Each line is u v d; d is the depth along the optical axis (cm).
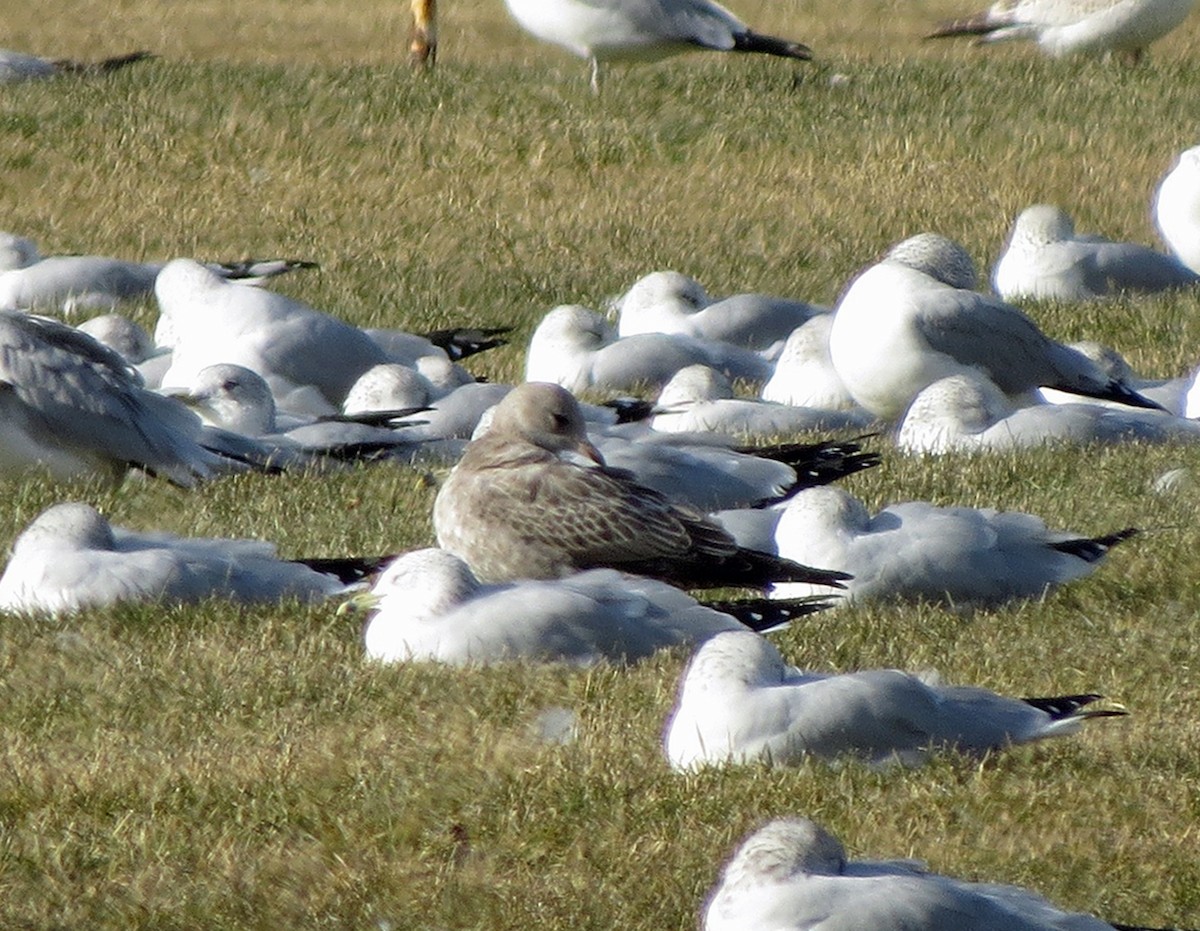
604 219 2438
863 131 2753
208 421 1480
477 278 2205
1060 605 1124
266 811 856
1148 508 1280
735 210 2477
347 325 1702
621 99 2852
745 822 828
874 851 807
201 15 3950
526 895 779
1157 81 2989
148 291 2048
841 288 2197
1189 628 1086
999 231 2394
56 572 1088
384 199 2511
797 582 1102
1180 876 794
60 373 1386
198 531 1272
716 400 1573
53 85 2911
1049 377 1605
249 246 2338
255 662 1020
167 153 2639
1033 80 2994
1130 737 930
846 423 1573
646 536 1123
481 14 4038
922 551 1119
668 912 763
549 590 1024
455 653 1003
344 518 1308
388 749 915
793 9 4059
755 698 877
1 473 1389
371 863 809
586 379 1731
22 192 2502
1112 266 2000
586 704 954
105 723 956
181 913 772
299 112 2788
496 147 2673
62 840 828
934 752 876
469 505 1150
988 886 682
